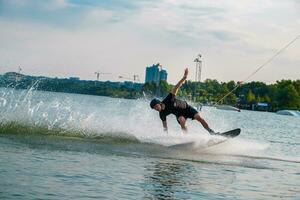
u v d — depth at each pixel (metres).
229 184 7.13
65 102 40.59
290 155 12.57
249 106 130.25
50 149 8.85
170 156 9.62
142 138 11.96
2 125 11.21
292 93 125.38
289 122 61.16
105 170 7.28
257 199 6.27
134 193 5.94
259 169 9.01
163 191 6.20
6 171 6.39
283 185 7.52
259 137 22.02
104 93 101.56
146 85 86.12
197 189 6.52
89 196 5.57
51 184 5.96
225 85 91.81
